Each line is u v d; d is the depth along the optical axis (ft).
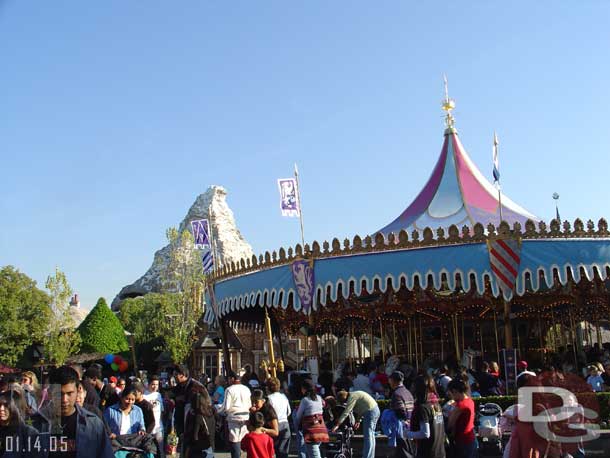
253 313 86.07
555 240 60.03
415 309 77.41
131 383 30.89
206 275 82.64
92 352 189.98
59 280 192.75
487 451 47.09
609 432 48.08
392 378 38.24
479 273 59.31
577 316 85.61
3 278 185.57
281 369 71.10
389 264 61.62
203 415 36.73
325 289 63.41
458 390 30.48
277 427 39.09
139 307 222.07
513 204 80.53
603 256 59.57
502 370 66.03
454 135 84.43
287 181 69.67
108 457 21.57
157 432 39.24
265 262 69.36
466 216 74.74
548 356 76.28
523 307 78.28
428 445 30.68
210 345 171.32
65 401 21.36
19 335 183.83
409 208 82.53
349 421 45.57
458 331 80.28
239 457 42.55
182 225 354.54
